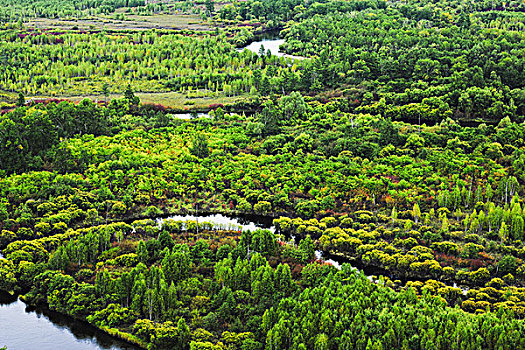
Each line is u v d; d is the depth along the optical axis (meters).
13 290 199.00
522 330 166.38
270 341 167.38
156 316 182.88
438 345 164.00
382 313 172.50
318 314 173.88
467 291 194.12
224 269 192.62
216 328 177.50
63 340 180.12
